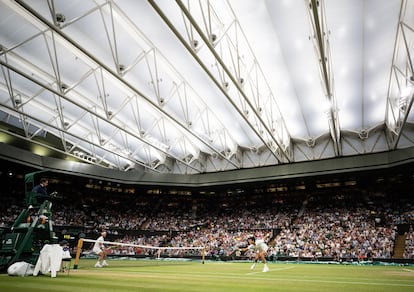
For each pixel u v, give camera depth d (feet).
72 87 67.56
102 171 125.90
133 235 138.31
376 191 131.13
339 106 84.94
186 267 58.49
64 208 138.72
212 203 159.74
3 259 33.50
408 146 97.40
